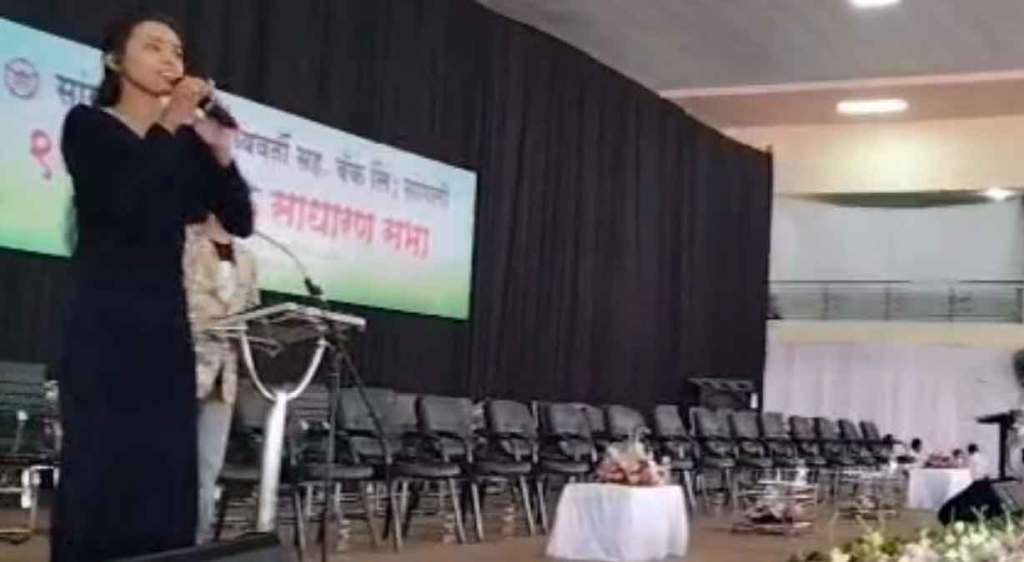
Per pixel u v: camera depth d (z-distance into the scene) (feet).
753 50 34.50
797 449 35.37
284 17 25.09
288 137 25.08
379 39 27.48
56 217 20.48
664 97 39.96
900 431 46.78
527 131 32.19
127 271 6.82
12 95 19.81
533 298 32.45
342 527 19.81
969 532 11.77
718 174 41.75
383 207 27.58
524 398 32.04
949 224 49.37
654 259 37.78
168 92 7.10
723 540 25.02
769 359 48.67
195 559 5.87
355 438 19.10
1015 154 43.78
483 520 25.22
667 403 38.40
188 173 7.07
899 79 37.40
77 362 6.69
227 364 8.30
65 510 6.60
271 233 24.54
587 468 24.44
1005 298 48.47
